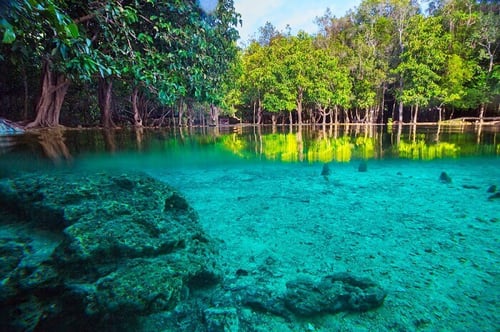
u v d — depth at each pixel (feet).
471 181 20.48
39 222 7.42
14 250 6.13
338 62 96.68
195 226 9.11
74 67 11.51
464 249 8.75
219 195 17.39
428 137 43.27
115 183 9.50
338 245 9.27
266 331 5.30
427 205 14.16
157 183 10.64
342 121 124.36
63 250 5.89
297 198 16.24
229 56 31.76
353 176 23.35
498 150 30.04
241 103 107.45
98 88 41.86
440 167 26.86
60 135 26.58
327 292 6.07
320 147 36.52
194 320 5.72
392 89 94.79
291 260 8.22
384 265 7.76
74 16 13.12
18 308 5.18
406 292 6.40
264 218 12.50
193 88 16.60
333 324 5.49
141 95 61.26
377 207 13.94
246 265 7.96
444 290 6.47
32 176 9.29
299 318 5.65
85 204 7.62
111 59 13.15
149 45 15.25
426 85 76.33
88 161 22.67
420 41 75.46
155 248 6.70
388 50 93.35
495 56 78.79
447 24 84.02
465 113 95.71
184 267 6.46
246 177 24.79
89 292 5.31
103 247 6.06
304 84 89.92
